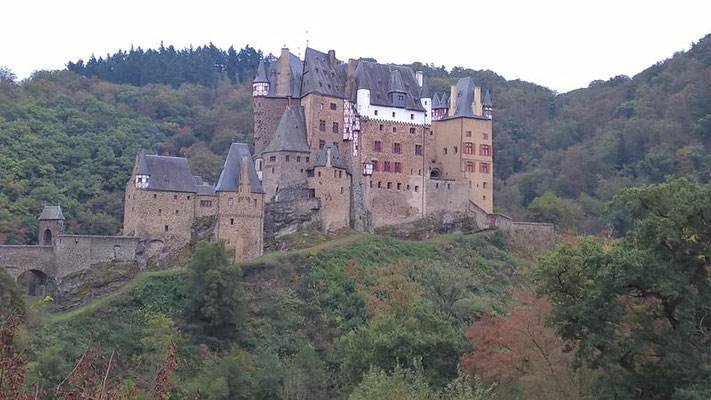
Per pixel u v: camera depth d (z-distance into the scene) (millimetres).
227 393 90938
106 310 105750
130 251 120125
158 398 36094
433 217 144375
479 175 148875
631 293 62625
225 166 128875
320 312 114312
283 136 136000
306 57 142500
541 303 73875
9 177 156375
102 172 173500
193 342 103938
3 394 28125
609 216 168000
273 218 131875
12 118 183375
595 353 67125
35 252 115188
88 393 30594
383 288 119812
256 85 143000
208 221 125750
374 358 79625
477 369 73438
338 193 135625
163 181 124125
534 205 164750
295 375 93062
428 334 79562
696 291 59031
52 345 92500
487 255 137250
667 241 59344
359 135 140250
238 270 109562
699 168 181625
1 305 89875
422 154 144750
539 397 64500
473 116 149500
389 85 145625
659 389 57594
